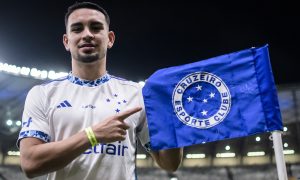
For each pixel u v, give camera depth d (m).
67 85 2.87
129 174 2.70
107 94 2.86
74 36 2.87
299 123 17.98
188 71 2.88
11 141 17.62
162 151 2.94
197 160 19.73
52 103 2.77
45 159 2.42
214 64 2.84
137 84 3.04
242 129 2.67
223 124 2.71
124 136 2.50
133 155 2.80
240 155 19.33
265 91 2.67
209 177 19.34
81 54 2.81
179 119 2.80
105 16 3.01
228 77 2.79
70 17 2.93
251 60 2.77
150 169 19.30
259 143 19.00
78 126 2.69
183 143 2.75
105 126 2.46
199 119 2.77
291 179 11.36
